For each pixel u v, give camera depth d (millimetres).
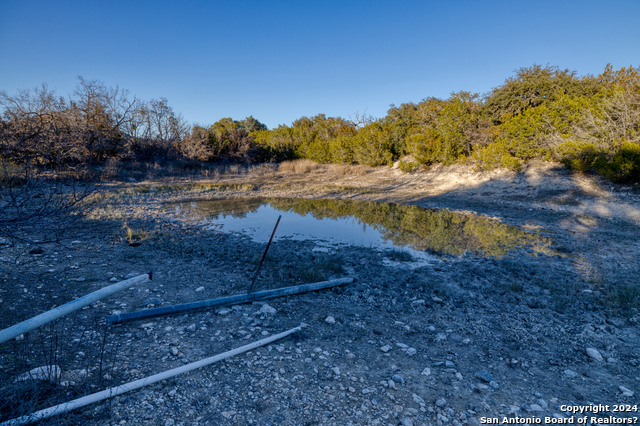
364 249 8773
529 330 4785
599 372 3836
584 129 16625
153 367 3459
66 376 3133
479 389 3445
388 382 3445
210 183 24266
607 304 5570
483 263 7781
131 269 6492
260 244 9000
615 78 21203
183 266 6887
